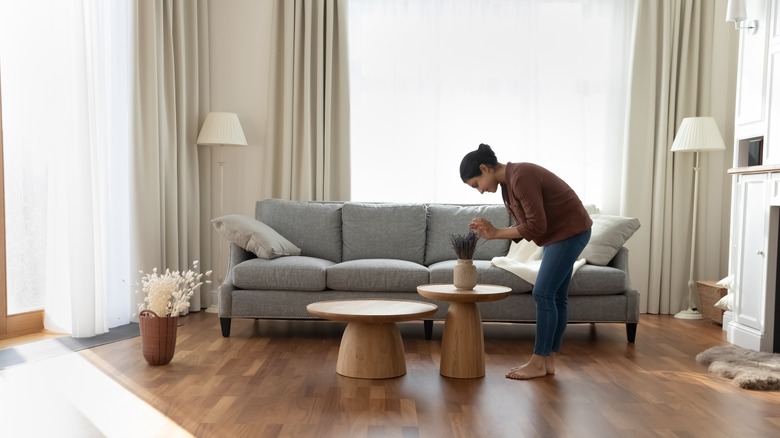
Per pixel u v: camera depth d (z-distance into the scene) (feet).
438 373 11.83
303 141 18.99
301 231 16.81
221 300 14.76
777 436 8.67
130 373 11.46
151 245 16.69
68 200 14.26
